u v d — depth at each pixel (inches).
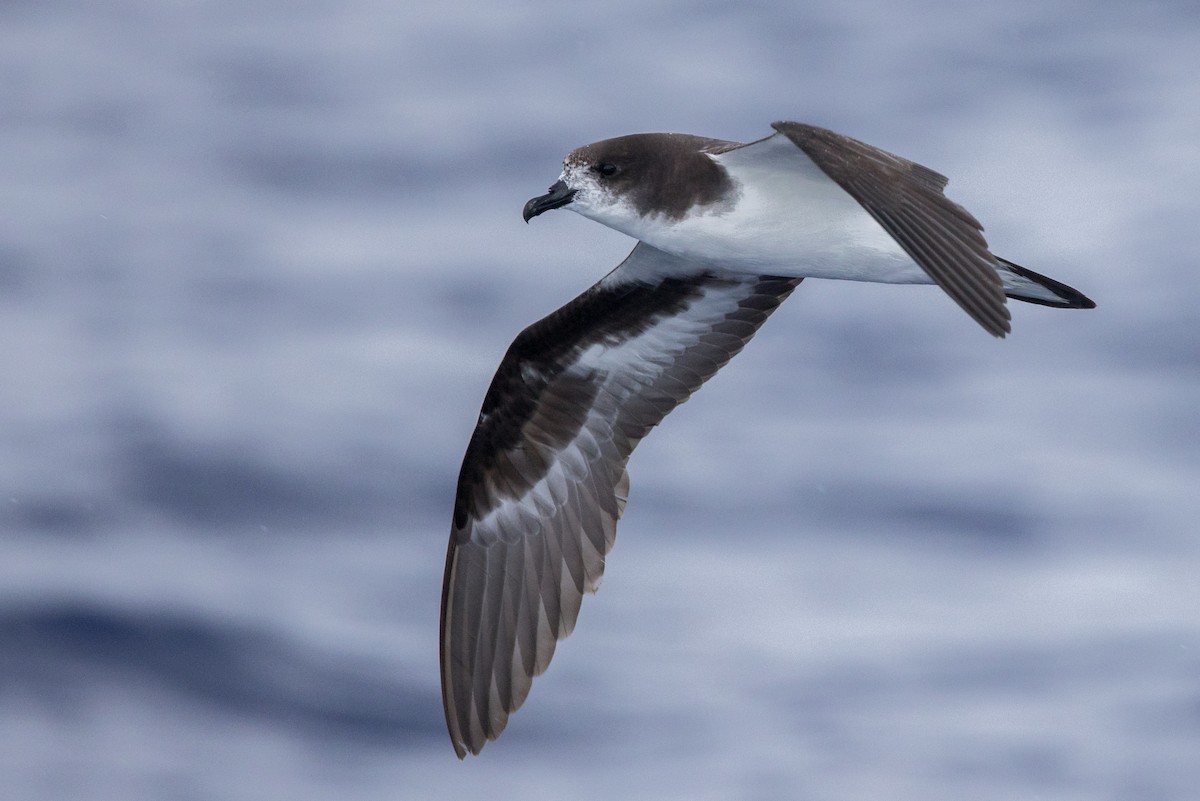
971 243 291.7
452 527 385.1
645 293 378.6
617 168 353.7
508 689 373.7
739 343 384.2
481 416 382.0
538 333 377.7
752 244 354.0
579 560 376.5
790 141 325.4
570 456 381.1
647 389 382.9
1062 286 351.9
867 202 293.1
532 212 357.7
